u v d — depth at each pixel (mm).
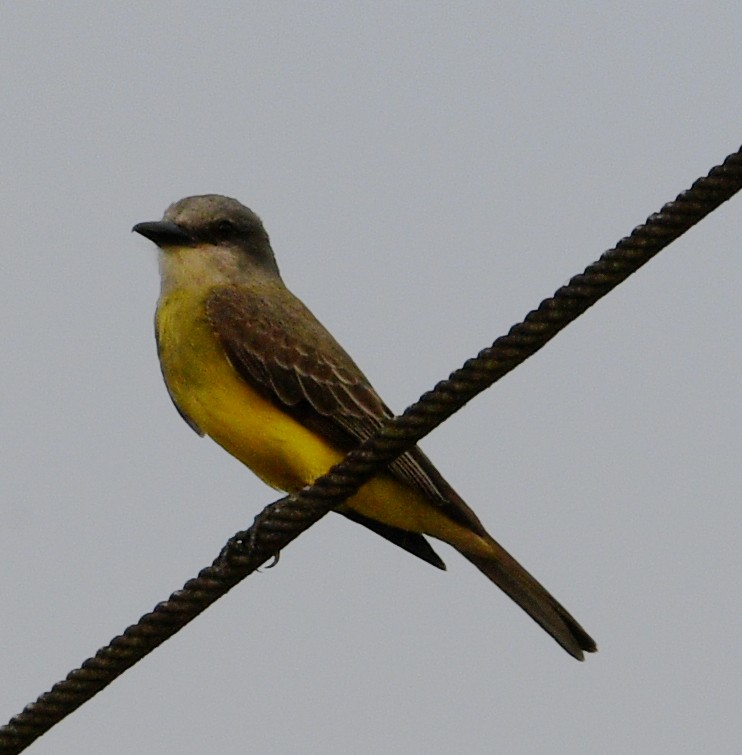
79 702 9508
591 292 8328
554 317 8445
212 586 9516
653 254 8180
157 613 9484
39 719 9477
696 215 8016
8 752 9508
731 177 7879
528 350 8617
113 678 9555
